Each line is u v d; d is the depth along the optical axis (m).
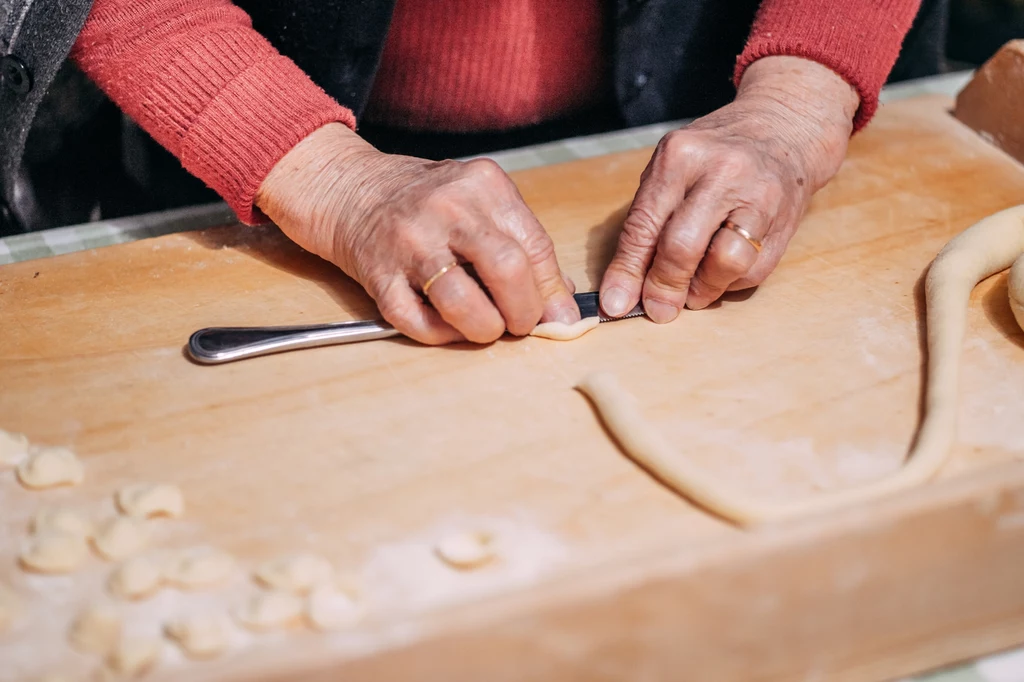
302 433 0.76
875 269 0.96
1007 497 0.62
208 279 0.95
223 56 0.92
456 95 1.20
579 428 0.76
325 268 0.97
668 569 0.57
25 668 0.58
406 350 0.85
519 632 0.56
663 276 0.86
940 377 0.78
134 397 0.80
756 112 0.98
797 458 0.73
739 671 0.62
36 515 0.68
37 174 1.24
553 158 1.17
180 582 0.63
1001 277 0.94
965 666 0.66
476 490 0.71
